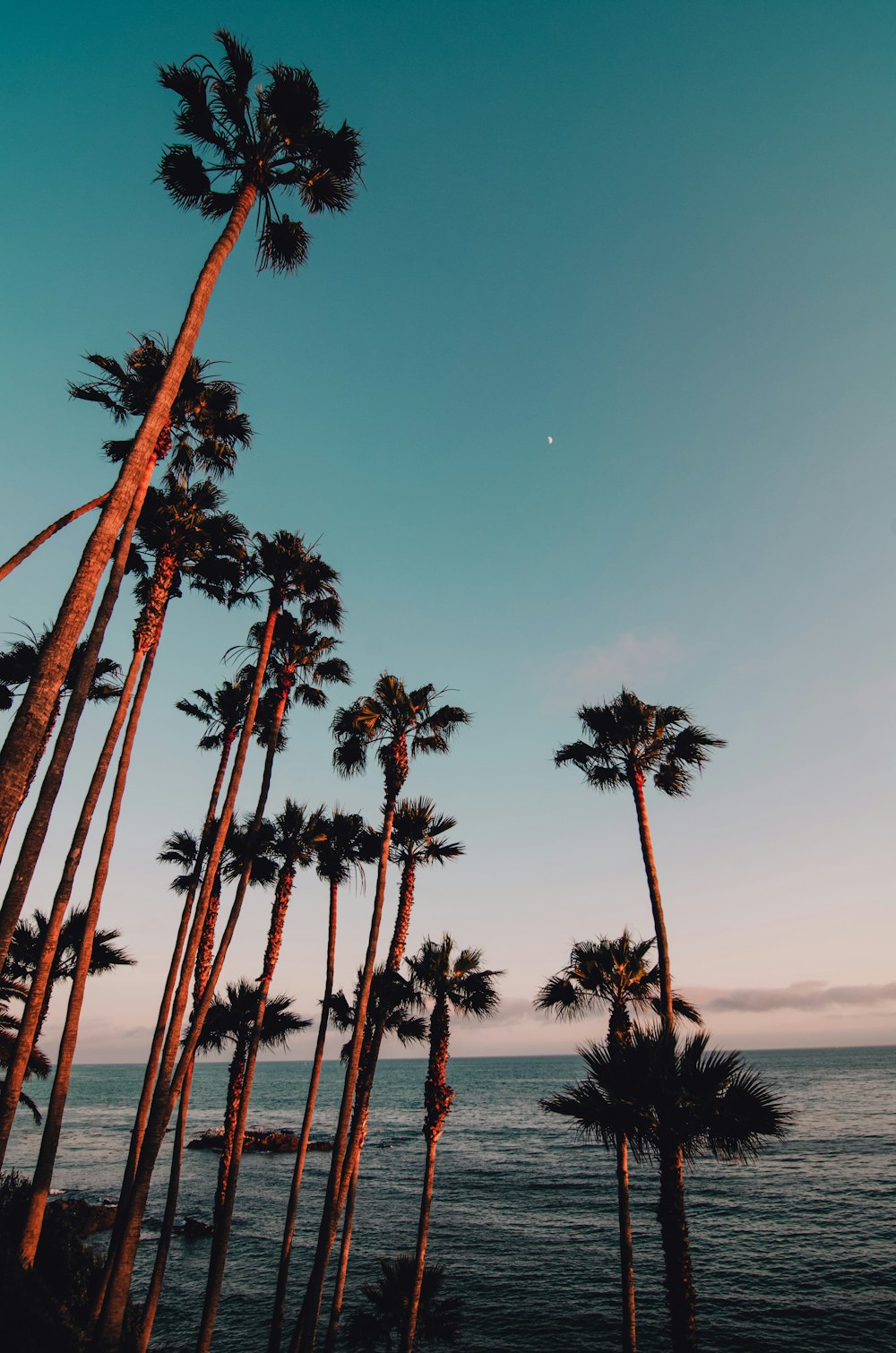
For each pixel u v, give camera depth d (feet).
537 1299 92.38
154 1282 53.16
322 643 71.31
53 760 30.71
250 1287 99.40
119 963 71.72
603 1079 42.73
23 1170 189.57
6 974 66.95
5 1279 31.48
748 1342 76.84
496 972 65.72
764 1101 39.01
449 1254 113.80
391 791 63.57
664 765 67.15
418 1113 363.76
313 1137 259.19
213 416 58.08
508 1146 237.45
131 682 50.65
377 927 59.00
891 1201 132.77
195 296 35.73
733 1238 116.78
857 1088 396.98
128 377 53.98
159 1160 218.38
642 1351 76.43
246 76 41.81
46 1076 67.00
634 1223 130.62
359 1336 62.18
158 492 57.26
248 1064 61.36
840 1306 84.94
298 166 43.55
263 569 65.72
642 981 61.41
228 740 78.13
